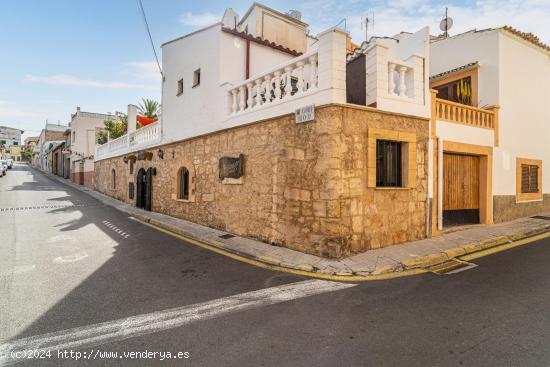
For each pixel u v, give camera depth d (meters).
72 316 3.57
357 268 5.28
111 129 25.67
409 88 7.15
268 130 7.07
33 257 6.04
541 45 10.67
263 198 7.16
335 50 5.77
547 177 11.30
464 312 3.63
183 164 10.52
